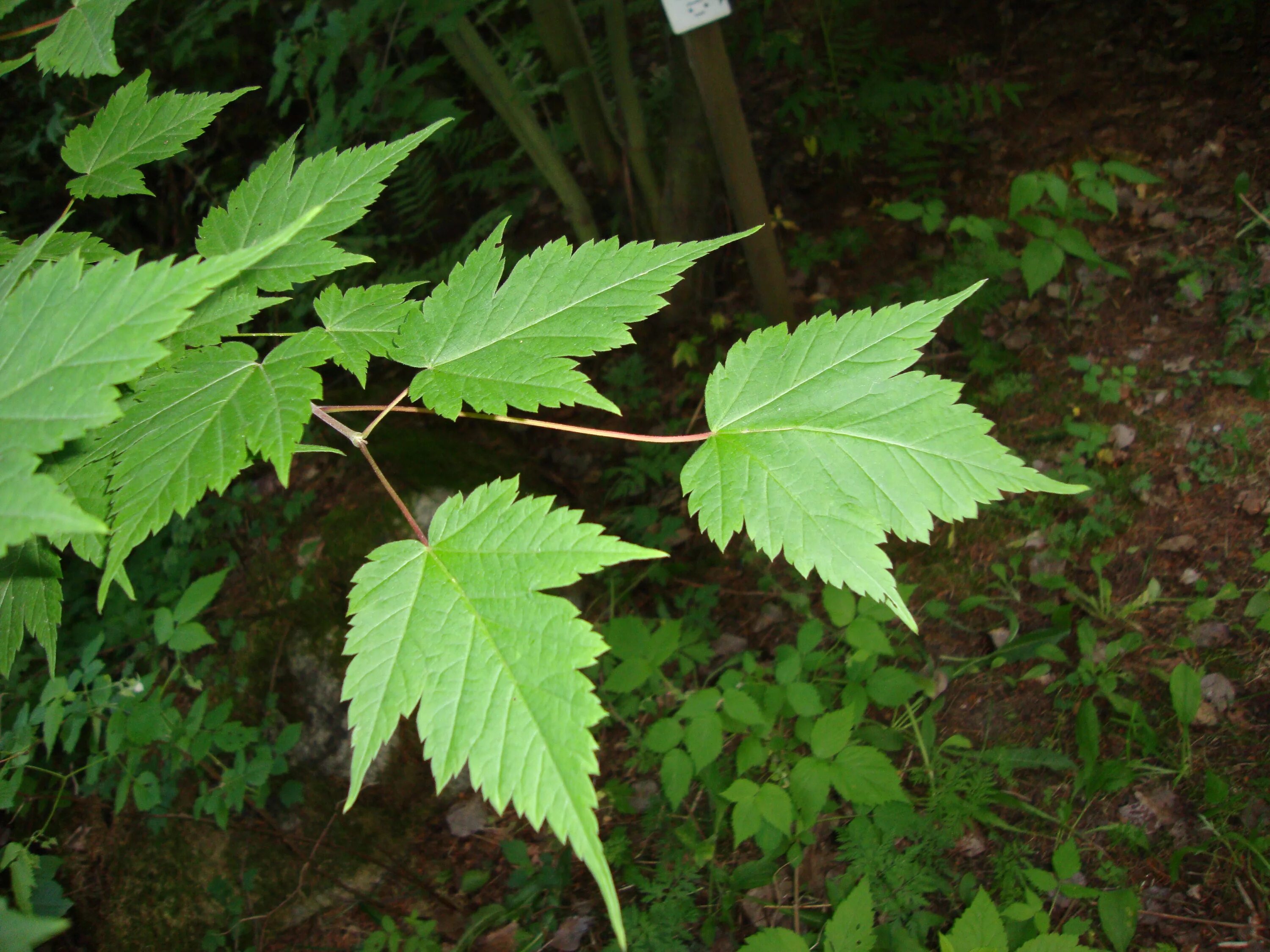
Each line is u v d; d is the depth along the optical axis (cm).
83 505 91
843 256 468
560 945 297
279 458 87
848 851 281
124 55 458
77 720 269
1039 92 497
